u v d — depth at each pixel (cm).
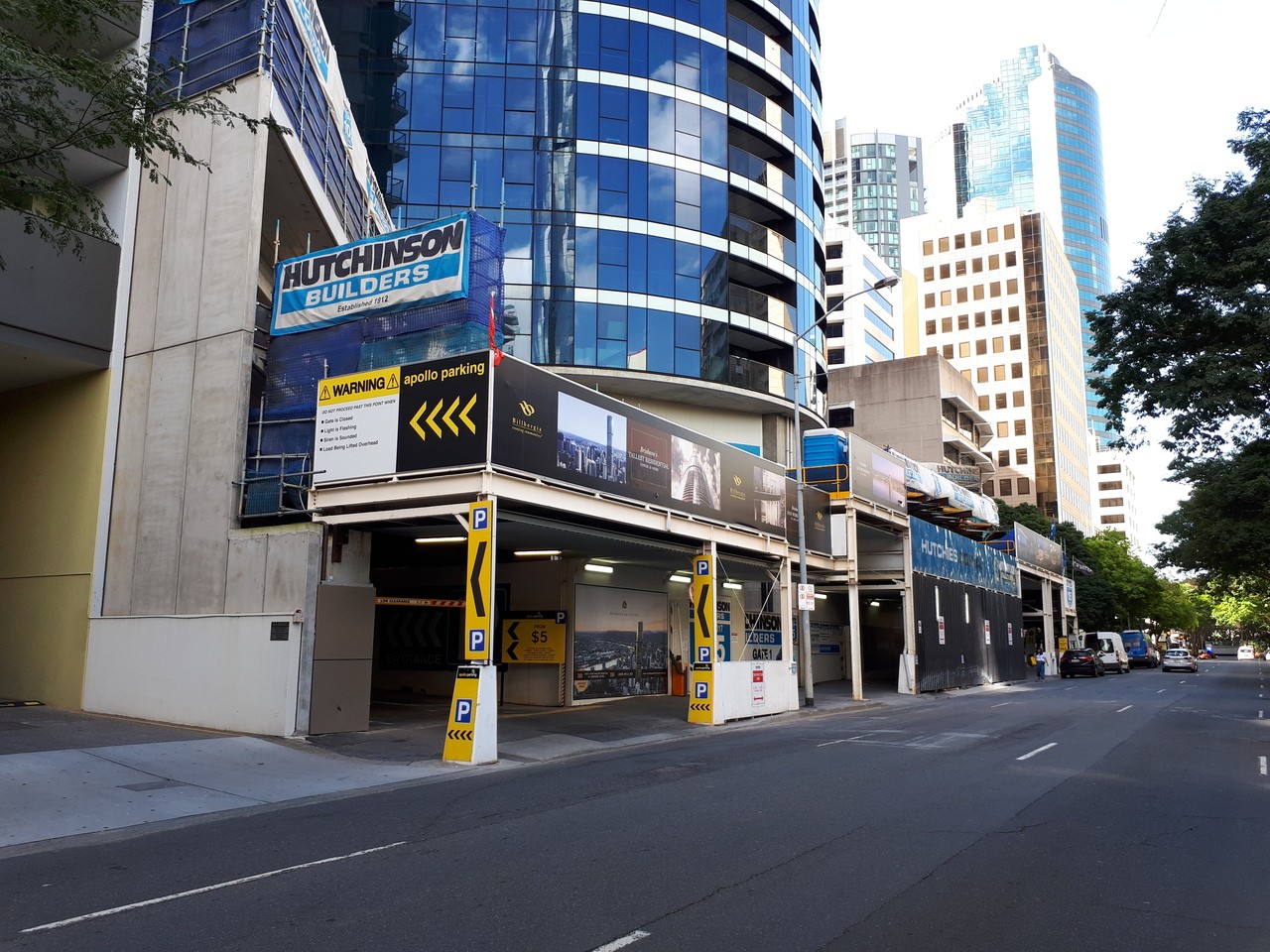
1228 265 1941
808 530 2700
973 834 831
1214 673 5616
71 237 1714
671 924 566
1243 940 550
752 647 3064
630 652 2498
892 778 1164
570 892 638
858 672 2833
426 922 574
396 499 1505
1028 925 573
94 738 1389
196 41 1897
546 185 3309
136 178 1917
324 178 2186
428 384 1498
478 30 3391
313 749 1433
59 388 1927
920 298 11138
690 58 3578
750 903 611
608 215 3331
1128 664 6331
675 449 1977
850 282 8456
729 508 2184
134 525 1792
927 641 3309
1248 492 2820
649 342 3297
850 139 19238
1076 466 11556
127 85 1095
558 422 1597
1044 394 10338
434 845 798
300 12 2016
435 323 1647
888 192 18825
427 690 2423
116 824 952
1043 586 5631
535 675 2291
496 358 1455
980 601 4053
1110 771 1246
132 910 616
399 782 1212
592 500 1692
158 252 1875
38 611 1873
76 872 738
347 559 1628
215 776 1198
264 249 2303
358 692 1608
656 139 3453
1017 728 1861
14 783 1069
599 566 2383
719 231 3519
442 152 3291
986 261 10888
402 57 3344
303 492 1656
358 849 790
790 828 852
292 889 661
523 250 3253
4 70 943
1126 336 2112
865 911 596
